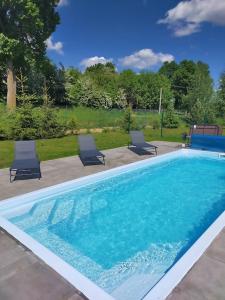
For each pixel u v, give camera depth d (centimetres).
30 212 525
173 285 275
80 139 888
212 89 2819
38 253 332
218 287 273
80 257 392
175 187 722
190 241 446
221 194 676
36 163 674
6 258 322
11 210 501
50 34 2311
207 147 1130
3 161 869
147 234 468
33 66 2539
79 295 262
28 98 1463
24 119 1370
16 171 720
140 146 990
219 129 1189
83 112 2342
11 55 2012
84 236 452
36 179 656
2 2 1878
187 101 2864
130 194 660
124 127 1811
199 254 330
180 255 405
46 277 288
